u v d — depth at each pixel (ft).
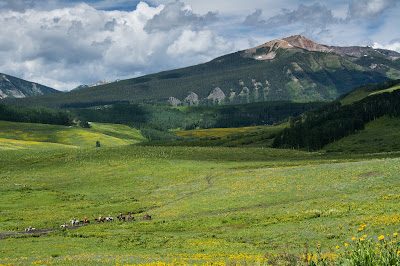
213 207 185.16
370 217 99.76
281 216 134.10
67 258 84.74
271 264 41.83
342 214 115.96
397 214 92.89
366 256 31.86
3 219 198.59
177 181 318.24
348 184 180.14
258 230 118.62
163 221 166.40
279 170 283.59
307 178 219.82
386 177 176.24
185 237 123.85
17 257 95.86
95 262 75.97
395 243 34.01
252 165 382.63
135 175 359.87
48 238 141.69
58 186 322.55
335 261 34.45
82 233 150.10
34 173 389.80
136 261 75.66
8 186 315.37
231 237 114.32
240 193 211.00
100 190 302.86
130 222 177.27
